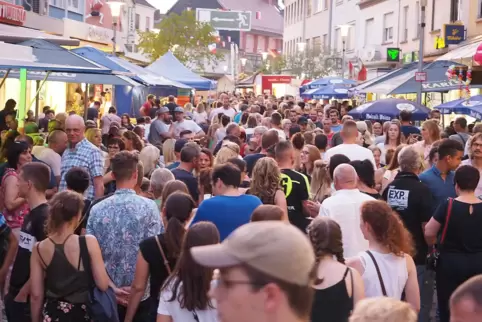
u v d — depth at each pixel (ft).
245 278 7.91
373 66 142.31
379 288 19.19
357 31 166.81
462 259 25.09
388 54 122.21
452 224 25.12
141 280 20.68
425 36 118.83
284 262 7.88
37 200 23.07
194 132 62.03
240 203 22.82
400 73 80.38
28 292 22.63
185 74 98.27
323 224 17.69
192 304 16.84
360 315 10.64
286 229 8.06
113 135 43.86
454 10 108.17
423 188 27.45
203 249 8.09
